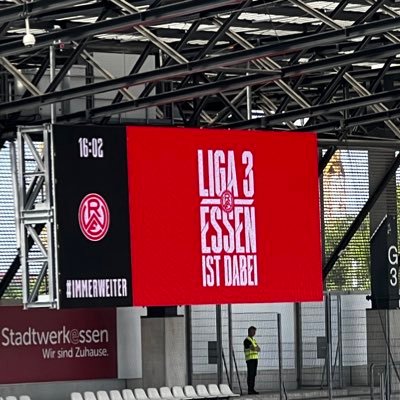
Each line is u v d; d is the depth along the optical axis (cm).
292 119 3291
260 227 2848
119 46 3462
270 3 2695
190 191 2756
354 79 3747
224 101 3503
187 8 2414
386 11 2859
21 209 2616
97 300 2625
